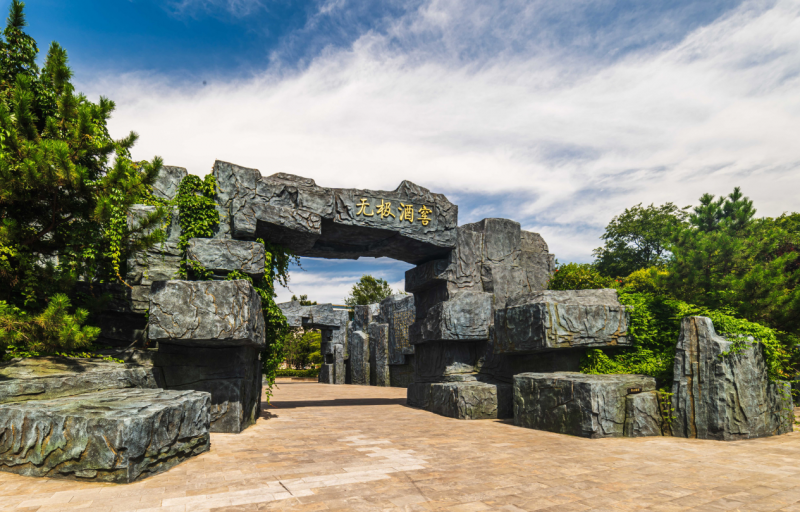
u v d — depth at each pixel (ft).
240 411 33.17
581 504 16.80
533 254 55.93
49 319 26.16
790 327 40.57
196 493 17.62
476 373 48.37
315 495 17.56
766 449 26.66
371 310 107.04
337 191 42.63
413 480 19.85
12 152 26.81
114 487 18.28
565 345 38.47
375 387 92.53
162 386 32.19
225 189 37.65
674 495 17.90
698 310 36.40
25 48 32.68
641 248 136.36
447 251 49.55
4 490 17.74
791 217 68.85
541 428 34.42
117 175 28.09
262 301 38.06
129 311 35.88
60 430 19.62
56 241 30.86
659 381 35.12
